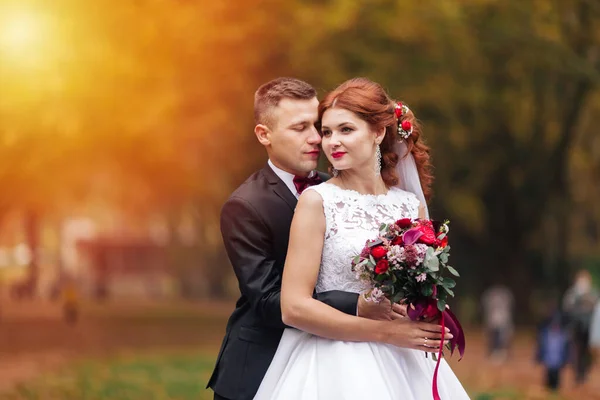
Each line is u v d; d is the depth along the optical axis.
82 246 76.06
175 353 25.08
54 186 39.91
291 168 5.84
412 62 22.97
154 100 22.39
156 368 20.42
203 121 23.27
